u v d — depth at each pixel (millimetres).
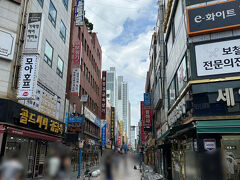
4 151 10977
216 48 10344
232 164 8898
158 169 23234
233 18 10312
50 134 17250
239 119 9211
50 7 18250
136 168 28125
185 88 10945
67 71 24359
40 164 16391
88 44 36625
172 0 15445
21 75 12320
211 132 8719
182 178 11836
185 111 11078
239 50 9961
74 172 22297
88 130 34438
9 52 12258
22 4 13664
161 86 21531
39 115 15070
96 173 18828
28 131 13062
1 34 12164
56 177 5715
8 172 5898
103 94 48375
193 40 10875
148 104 33750
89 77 37156
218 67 10055
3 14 12594
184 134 11266
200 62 10383
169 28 17250
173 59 15367
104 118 47312
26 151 14305
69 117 22844
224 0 10742
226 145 9211
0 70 11867
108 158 9016
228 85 9633
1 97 11539
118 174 9086
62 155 5887
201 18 10836
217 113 9570
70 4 24234
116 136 86812
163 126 20938
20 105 12586
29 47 12812
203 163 8203
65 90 21906
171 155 16234
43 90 16344
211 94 9781
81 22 25578
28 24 13297
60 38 20703
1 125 10797
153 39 29484
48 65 17547
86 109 32375
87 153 32562
